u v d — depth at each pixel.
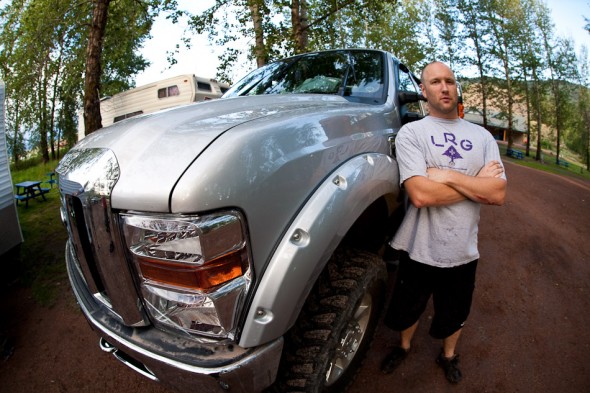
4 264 3.35
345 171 1.48
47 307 3.05
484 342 2.41
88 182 1.21
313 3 9.26
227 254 1.09
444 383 2.09
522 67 25.44
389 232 2.35
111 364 2.41
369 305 1.85
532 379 2.13
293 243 1.21
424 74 1.89
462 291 1.86
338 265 1.67
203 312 1.12
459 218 1.73
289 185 1.26
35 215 5.12
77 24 8.08
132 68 19.36
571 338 2.48
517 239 4.14
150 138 1.24
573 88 27.17
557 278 3.30
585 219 5.46
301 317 1.51
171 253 1.09
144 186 1.10
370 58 2.77
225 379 1.10
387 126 2.16
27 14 7.77
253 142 1.19
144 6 8.50
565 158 43.56
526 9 24.23
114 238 1.17
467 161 1.75
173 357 1.16
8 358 2.52
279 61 3.15
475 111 28.95
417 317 1.98
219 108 1.61
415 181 1.71
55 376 2.35
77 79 10.58
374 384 2.08
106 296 1.44
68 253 1.91
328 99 2.14
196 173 1.06
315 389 1.40
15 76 8.59
